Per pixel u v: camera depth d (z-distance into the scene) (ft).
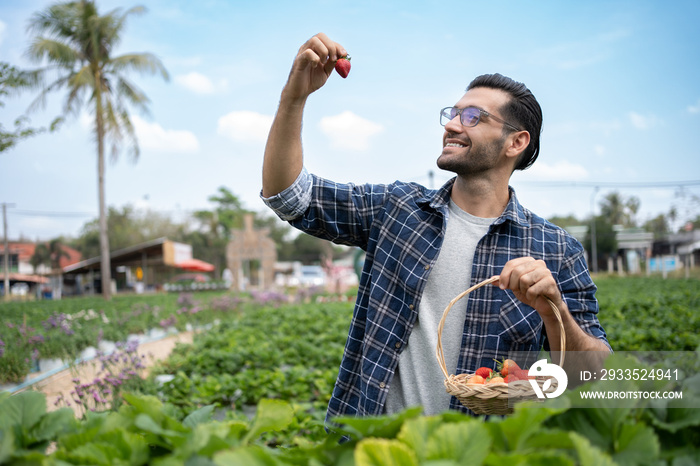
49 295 134.21
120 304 67.51
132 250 142.82
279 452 4.59
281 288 116.47
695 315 37.91
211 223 235.40
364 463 3.29
